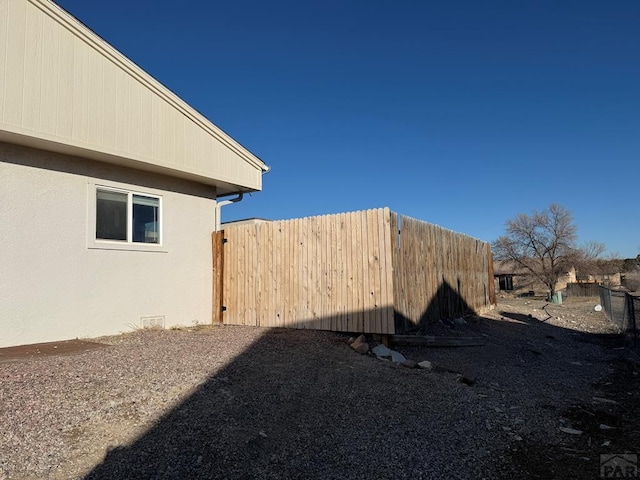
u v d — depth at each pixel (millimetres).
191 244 9844
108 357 5703
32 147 7141
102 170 8180
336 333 8117
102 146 7625
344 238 8109
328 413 4605
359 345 7152
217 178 9953
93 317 7836
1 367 5039
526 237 41750
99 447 3408
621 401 5996
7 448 3209
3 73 6367
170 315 9242
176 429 3812
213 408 4301
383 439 4145
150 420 3910
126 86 8125
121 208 8555
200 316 9867
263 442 3824
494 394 5930
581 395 6281
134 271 8617
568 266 40406
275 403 4656
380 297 7582
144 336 7781
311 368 5977
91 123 7484
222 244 10062
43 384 4406
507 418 5043
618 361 8820
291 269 8820
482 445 4238
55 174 7441
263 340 7422
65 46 7184
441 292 10367
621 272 51625
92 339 7500
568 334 12594
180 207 9680
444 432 4453
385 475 3502
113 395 4297
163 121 8789
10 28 6484
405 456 3850
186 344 6922
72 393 4234
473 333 10141
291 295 8773
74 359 5539
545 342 10781
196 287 9844
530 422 4980
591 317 16875
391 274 7500
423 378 6156
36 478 2955
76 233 7672
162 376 4984
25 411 3756
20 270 6879
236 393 4750
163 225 9266
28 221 7023
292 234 8875
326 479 3371
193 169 9367
